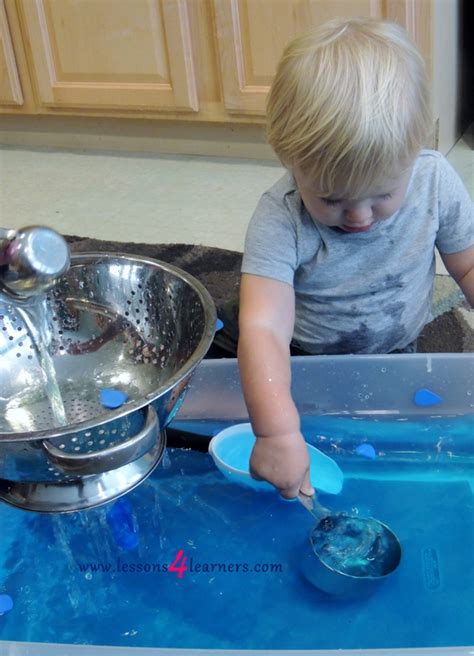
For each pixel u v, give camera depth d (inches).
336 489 32.8
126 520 31.9
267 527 31.3
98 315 38.4
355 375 37.4
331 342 41.3
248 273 36.7
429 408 37.1
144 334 38.1
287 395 32.8
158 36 75.6
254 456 32.1
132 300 37.8
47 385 35.7
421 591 28.2
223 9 71.1
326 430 36.4
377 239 37.3
